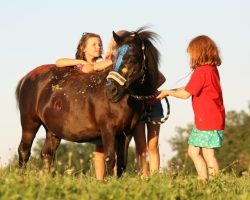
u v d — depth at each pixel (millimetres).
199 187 10422
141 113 12898
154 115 13641
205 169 12359
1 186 9664
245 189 11117
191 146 12492
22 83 15164
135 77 12141
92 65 13305
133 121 12758
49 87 14234
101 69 13234
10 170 11969
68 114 13422
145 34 12719
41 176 10828
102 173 14219
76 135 13422
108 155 12484
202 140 12234
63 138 14008
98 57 14438
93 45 14297
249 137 54844
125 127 12703
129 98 12430
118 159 12852
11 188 9500
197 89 12242
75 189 9852
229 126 58344
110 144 12539
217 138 12219
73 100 13336
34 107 14602
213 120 12219
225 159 52094
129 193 9609
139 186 9914
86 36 14383
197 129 12328
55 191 9523
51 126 14117
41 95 14383
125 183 10352
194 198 9883
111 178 11391
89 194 9445
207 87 12289
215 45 12406
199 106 12320
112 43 13336
